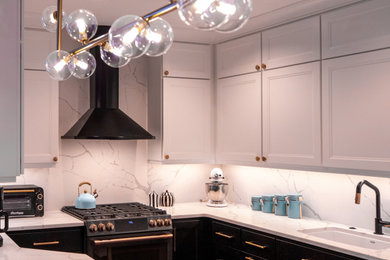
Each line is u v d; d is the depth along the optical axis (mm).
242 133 4402
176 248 4266
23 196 4086
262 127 4156
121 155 4812
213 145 4781
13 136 2164
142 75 4902
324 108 3557
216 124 4766
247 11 1269
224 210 4547
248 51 4324
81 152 4637
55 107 4191
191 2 1246
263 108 4145
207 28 1288
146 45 1773
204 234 4367
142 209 4383
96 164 4699
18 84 2172
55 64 2305
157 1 3531
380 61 3156
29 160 4082
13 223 3812
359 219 3707
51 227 3789
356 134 3311
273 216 4191
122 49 1756
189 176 5109
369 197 3635
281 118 3957
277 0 3502
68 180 4574
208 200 5066
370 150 3211
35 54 4129
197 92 4715
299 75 3783
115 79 4527
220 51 4699
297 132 3799
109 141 4766
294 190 4324
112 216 4031
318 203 4074
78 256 2539
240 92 4426
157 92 4660
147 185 4914
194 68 4703
